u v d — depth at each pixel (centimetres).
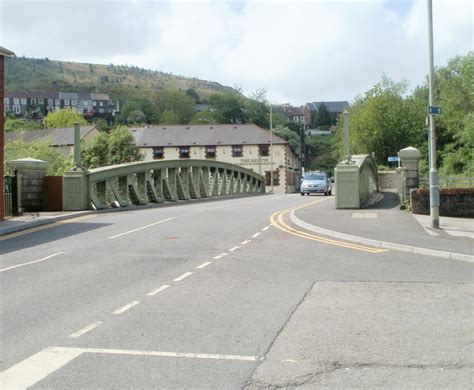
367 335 592
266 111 12044
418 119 5975
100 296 788
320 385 455
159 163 2823
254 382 462
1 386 459
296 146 10800
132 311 701
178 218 1928
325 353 534
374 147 6078
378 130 5991
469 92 4134
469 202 1886
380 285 844
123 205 2478
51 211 2264
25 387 457
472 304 723
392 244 1230
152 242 1351
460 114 4172
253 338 583
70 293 811
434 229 1481
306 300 751
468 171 3441
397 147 6038
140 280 897
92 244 1335
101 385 459
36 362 517
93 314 689
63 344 571
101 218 1988
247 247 1245
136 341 577
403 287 829
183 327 627
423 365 500
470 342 566
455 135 3959
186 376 477
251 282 871
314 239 1370
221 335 595
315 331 608
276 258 1097
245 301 748
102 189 2411
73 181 2239
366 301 744
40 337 596
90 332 612
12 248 1296
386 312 687
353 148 6212
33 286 864
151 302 748
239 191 4288
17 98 15875
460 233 1402
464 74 4012
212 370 491
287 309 704
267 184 7269
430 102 1550
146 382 464
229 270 974
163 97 15100
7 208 1983
